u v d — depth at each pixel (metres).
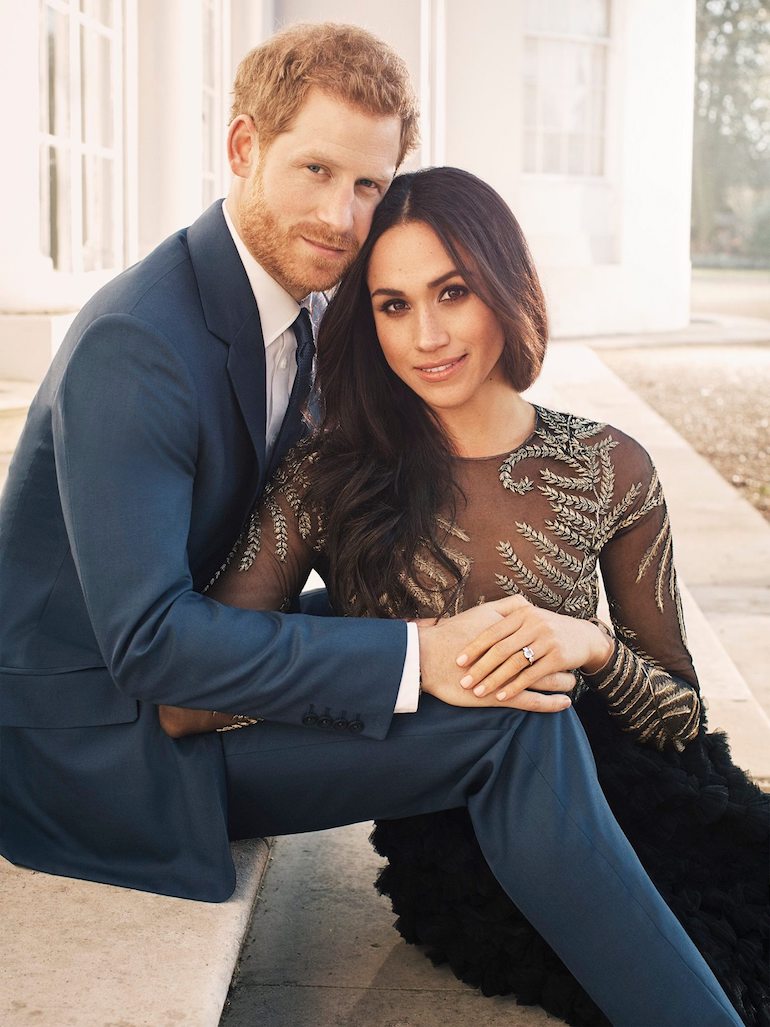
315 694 1.62
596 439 1.89
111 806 1.75
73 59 5.38
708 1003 1.57
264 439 1.79
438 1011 1.80
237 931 1.66
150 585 1.58
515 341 1.78
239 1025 1.77
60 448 1.62
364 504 1.81
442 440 1.83
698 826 1.81
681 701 1.88
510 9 12.04
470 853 1.70
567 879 1.58
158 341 1.62
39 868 1.79
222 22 7.07
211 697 1.61
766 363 11.37
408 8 6.63
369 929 2.04
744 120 29.64
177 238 1.78
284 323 1.82
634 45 12.91
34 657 1.76
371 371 1.82
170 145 6.28
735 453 7.44
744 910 1.76
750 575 4.82
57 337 4.98
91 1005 1.49
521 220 12.78
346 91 1.69
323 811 1.75
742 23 29.16
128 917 1.68
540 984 1.75
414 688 1.64
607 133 13.20
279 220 1.73
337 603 1.88
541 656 1.64
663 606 1.95
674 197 13.58
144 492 1.59
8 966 1.56
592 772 1.63
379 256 1.75
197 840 1.73
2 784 1.79
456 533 1.82
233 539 1.84
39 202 5.19
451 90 12.05
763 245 29.81
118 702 1.75
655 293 13.70
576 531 1.85
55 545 1.76
